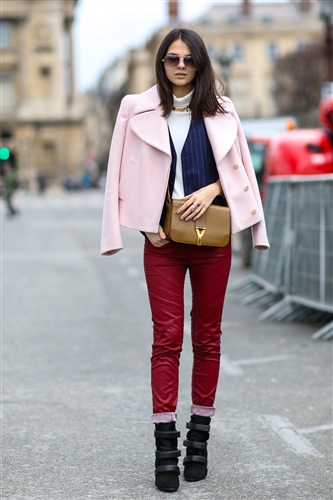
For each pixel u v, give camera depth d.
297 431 5.74
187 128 4.67
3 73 99.75
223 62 36.69
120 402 6.57
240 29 106.25
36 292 13.53
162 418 4.66
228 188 4.69
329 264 9.23
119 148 4.80
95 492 4.60
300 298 10.09
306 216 9.84
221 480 4.77
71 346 8.93
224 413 6.22
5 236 27.75
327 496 4.51
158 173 4.64
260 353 8.38
